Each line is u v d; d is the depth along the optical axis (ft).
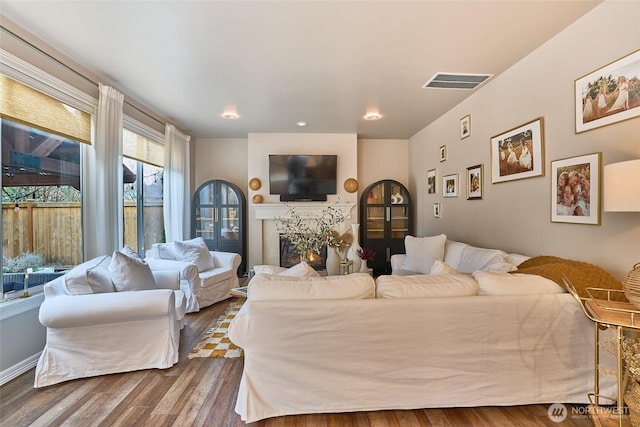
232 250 16.14
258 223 16.46
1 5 6.10
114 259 7.41
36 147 7.60
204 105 11.96
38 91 7.36
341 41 7.43
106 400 5.98
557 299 5.54
